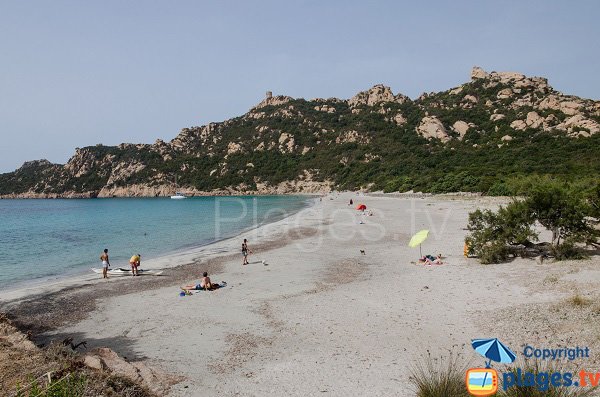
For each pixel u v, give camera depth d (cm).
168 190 17575
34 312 1541
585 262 1688
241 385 873
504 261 1917
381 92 19725
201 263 2420
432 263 2011
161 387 866
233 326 1273
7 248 3456
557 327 1040
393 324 1197
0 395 737
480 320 1170
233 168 17512
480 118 13225
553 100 11694
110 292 1812
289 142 17800
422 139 13425
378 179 11475
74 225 5594
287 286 1745
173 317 1401
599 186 2094
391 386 830
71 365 867
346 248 2711
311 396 810
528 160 8144
